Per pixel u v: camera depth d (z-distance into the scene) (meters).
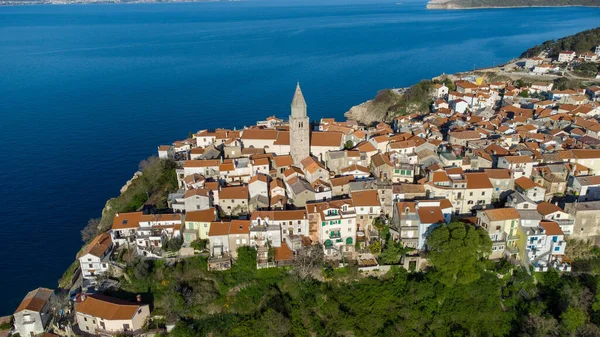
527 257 106.00
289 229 113.69
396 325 99.38
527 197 117.12
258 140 150.25
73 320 105.00
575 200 124.81
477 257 105.69
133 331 98.56
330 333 99.19
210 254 112.25
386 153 140.75
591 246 111.69
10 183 173.38
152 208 134.12
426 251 108.69
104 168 185.38
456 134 158.25
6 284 122.69
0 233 143.50
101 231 132.00
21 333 104.19
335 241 111.25
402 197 117.81
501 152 142.12
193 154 153.62
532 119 182.38
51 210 155.88
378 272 107.31
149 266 110.56
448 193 120.00
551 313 100.50
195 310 102.75
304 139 138.38
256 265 107.88
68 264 129.75
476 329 99.25
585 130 168.25
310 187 123.06
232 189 125.19
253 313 102.69
